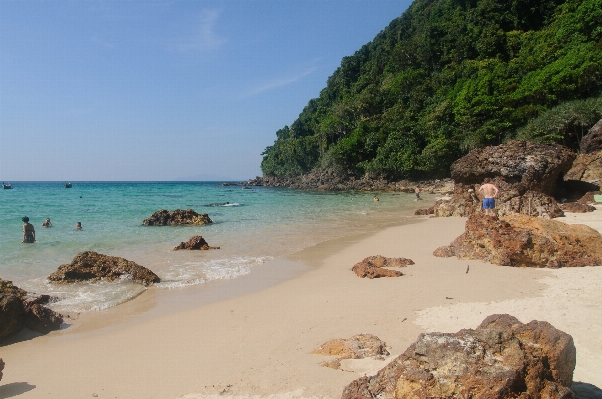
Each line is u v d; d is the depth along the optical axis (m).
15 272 11.94
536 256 10.70
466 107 64.31
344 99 115.31
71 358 6.23
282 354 5.93
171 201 47.28
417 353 4.01
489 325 4.50
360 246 15.75
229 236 19.03
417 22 124.44
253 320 7.59
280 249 15.54
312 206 37.78
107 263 11.16
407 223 22.84
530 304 7.45
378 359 5.46
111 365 5.91
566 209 21.03
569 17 58.66
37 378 5.59
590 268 10.21
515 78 59.41
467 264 11.32
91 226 23.03
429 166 68.50
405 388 3.73
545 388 3.58
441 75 85.75
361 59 133.62
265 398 4.66
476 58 80.94
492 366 3.64
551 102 51.19
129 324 7.68
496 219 12.12
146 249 15.71
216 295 9.48
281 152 143.25
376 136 85.94
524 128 47.41
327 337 6.48
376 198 42.94
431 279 9.84
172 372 5.56
